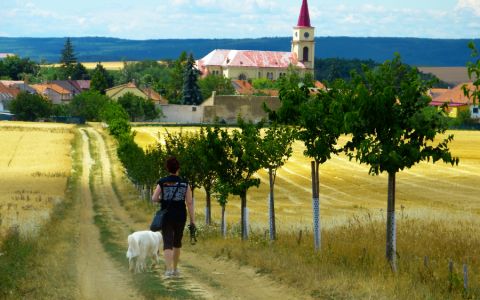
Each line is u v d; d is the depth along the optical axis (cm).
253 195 6556
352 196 6469
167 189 1492
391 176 1753
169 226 1505
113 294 1412
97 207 5444
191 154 3662
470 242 2192
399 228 2709
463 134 13312
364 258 1781
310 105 2212
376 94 1659
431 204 5659
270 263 1714
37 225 3181
